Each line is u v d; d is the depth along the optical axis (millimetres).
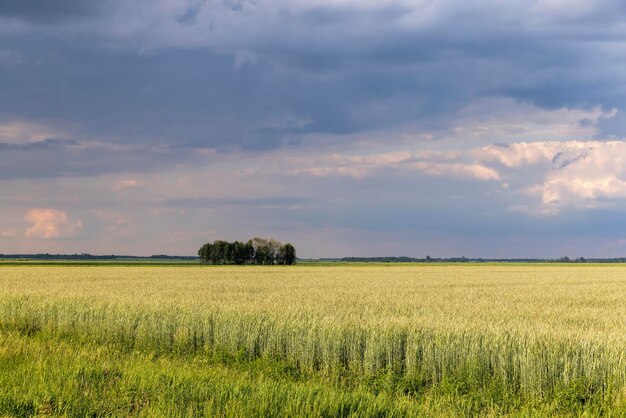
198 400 9250
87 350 15586
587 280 55625
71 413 8531
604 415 9711
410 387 12250
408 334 13922
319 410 8664
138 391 9641
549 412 10195
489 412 10164
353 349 14078
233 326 16328
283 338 15344
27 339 17750
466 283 48406
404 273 74812
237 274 67875
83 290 34312
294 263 151375
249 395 9492
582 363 11664
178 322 17781
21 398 8969
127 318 18859
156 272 72688
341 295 30859
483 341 12812
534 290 38281
